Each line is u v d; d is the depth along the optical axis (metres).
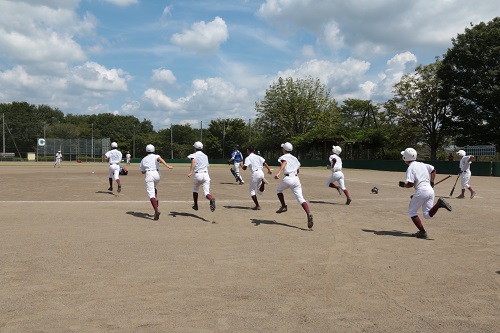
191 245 7.37
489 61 42.25
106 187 19.25
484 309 4.44
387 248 7.26
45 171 36.16
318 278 5.49
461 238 8.15
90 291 4.89
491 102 41.53
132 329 3.85
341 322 4.07
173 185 20.97
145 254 6.68
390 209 12.30
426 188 8.07
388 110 54.91
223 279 5.41
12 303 4.49
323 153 59.53
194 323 4.01
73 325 3.93
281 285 5.19
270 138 70.25
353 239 8.00
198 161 10.57
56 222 9.56
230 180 25.66
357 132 54.12
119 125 120.62
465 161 15.55
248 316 4.19
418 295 4.86
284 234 8.45
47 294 4.78
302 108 66.75
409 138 55.12
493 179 28.94
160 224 9.47
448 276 5.62
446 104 47.41
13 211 11.24
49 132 101.75
